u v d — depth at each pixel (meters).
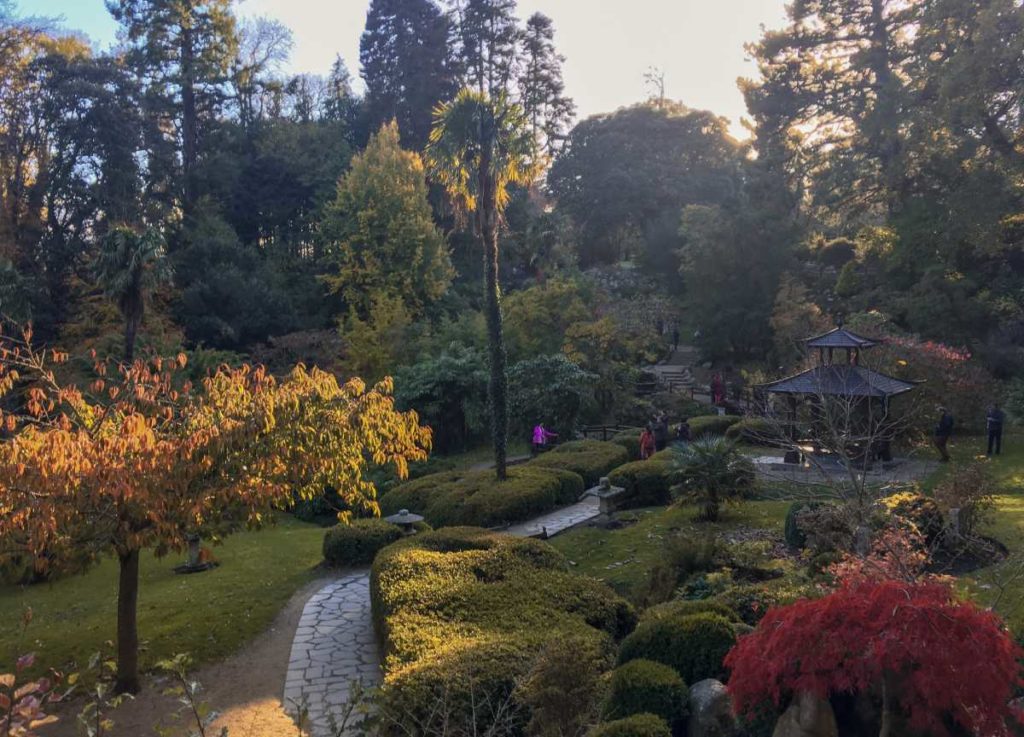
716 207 37.25
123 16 42.06
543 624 8.50
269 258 40.56
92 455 7.66
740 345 36.00
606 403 30.20
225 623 11.02
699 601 7.57
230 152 44.34
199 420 8.84
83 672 9.37
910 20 30.78
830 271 36.06
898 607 3.66
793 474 17.14
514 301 33.25
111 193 36.34
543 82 58.47
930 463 18.41
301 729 4.87
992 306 26.28
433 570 10.38
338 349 32.59
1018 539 10.55
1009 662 3.57
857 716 4.54
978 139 25.48
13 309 26.80
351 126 52.16
